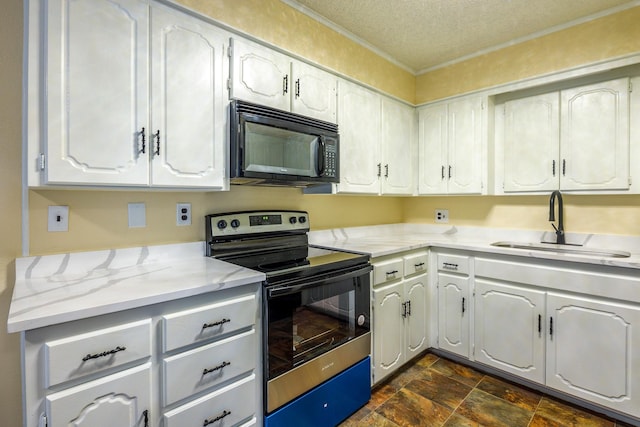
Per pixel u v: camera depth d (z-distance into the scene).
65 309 0.96
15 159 1.31
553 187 2.34
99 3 1.24
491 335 2.22
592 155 2.17
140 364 1.11
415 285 2.38
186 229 1.77
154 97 1.38
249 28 1.78
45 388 0.94
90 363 1.00
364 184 2.39
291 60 1.91
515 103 2.53
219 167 1.59
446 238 2.77
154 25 1.38
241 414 1.38
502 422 1.79
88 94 1.21
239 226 1.91
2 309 1.30
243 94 1.67
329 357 1.71
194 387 1.23
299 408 1.57
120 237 1.56
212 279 1.33
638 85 2.02
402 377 2.25
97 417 1.02
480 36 2.41
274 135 1.74
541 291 2.01
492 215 2.76
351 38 2.39
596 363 1.82
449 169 2.74
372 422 1.80
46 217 1.38
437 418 1.83
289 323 1.53
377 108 2.51
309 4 2.04
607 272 1.78
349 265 1.84
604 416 1.83
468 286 2.32
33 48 1.13
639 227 2.11
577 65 2.17
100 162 1.24
